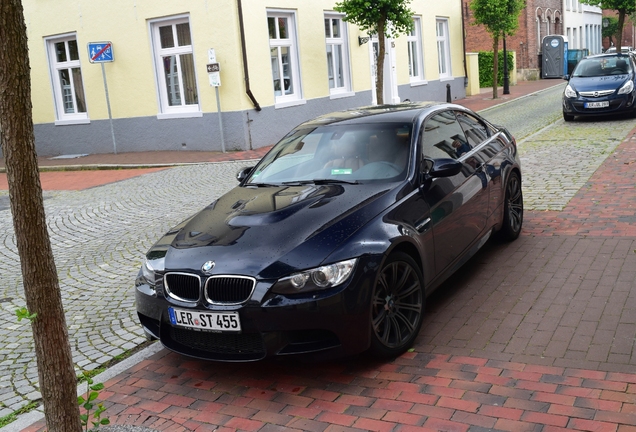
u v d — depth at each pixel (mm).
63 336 3008
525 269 5719
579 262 5746
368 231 4125
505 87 29328
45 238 2896
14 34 2639
